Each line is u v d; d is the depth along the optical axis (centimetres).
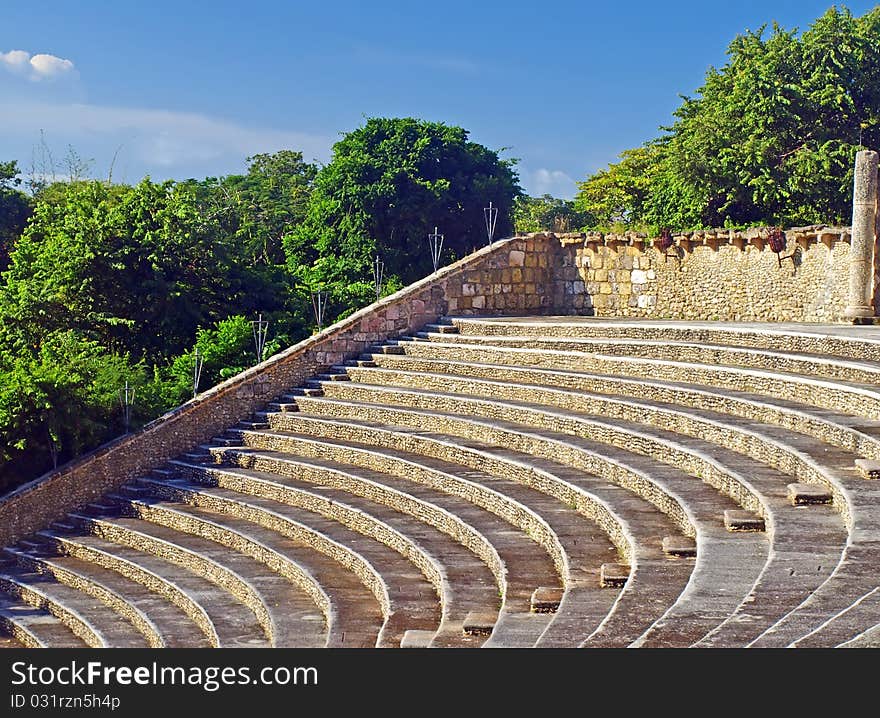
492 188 5781
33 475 3098
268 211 6981
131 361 3909
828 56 4278
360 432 2916
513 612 1514
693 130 4306
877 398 1878
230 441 3212
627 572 1545
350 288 4731
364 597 1977
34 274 4066
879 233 2956
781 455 1814
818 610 1094
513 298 3781
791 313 3209
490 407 2753
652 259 3600
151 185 4116
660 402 2409
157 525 2822
